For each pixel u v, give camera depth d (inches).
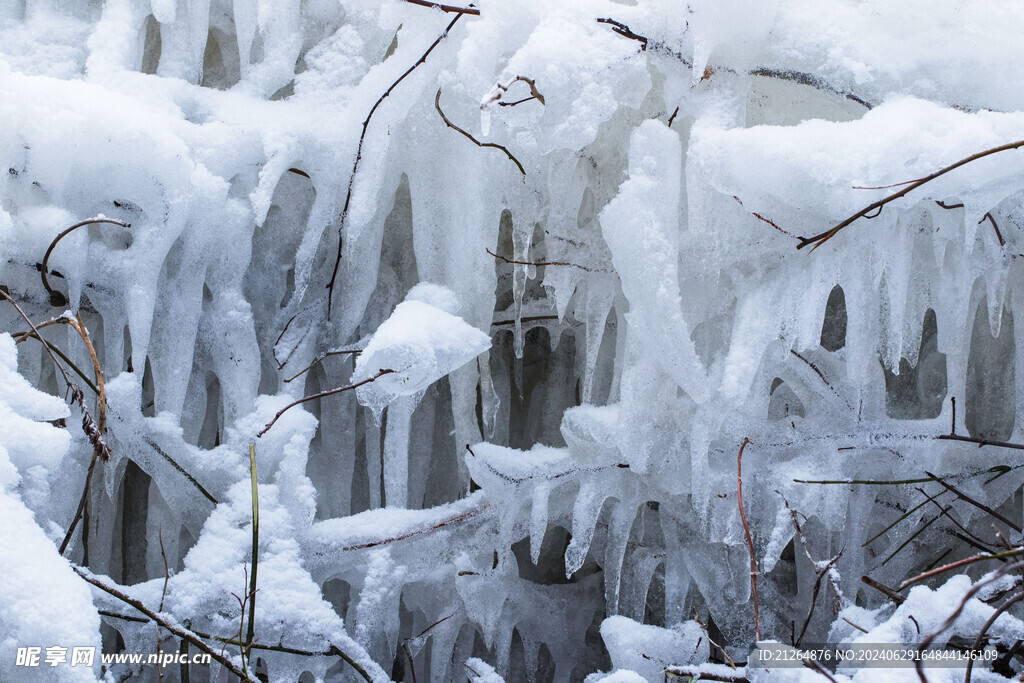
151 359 73.0
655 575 83.2
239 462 70.0
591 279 73.6
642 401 68.0
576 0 65.5
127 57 74.6
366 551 69.9
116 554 80.4
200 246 72.2
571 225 73.2
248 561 65.0
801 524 66.9
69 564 55.7
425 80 70.7
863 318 64.6
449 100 72.8
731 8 62.5
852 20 65.4
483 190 71.9
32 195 66.7
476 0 68.9
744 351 65.0
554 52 63.2
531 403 89.3
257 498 61.7
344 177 73.4
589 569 87.4
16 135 64.1
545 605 79.2
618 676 60.1
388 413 74.4
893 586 74.6
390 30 76.9
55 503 67.0
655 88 71.2
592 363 73.7
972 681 54.7
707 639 65.8
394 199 79.0
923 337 82.6
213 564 63.9
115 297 70.8
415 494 83.8
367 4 75.4
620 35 65.1
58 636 50.1
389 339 66.4
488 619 73.3
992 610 56.7
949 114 60.4
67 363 70.3
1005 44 62.9
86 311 74.3
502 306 85.4
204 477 70.2
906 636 57.6
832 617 74.5
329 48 77.5
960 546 74.9
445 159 74.2
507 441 87.7
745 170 61.1
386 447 74.5
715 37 63.2
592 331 73.9
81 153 66.1
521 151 70.6
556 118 64.6
